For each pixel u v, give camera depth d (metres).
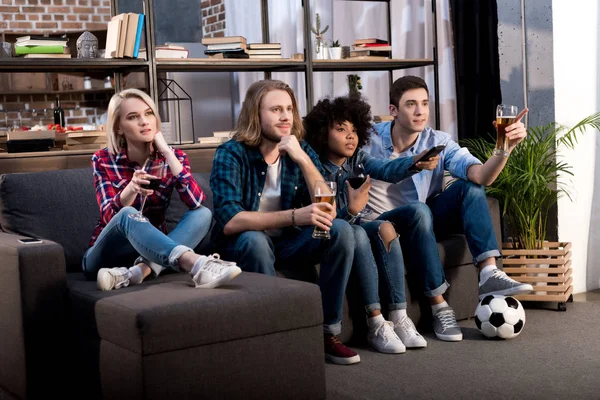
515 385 2.56
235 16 7.07
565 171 3.76
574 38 3.98
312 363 2.38
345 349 2.86
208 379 2.17
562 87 3.95
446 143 3.45
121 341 2.15
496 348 3.02
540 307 3.75
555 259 3.68
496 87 4.46
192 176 3.04
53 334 2.52
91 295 2.35
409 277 3.20
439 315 3.17
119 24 4.28
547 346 3.03
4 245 2.53
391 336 2.96
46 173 3.01
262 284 2.39
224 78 6.71
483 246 3.25
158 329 2.08
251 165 2.92
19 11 6.73
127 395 2.15
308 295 2.36
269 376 2.29
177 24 7.43
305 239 2.89
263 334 2.27
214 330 2.17
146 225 2.56
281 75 6.45
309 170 2.86
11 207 2.89
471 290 3.46
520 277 3.75
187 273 2.63
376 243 3.05
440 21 4.95
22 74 6.39
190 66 4.52
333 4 5.87
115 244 2.65
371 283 2.97
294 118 3.00
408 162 3.10
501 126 3.07
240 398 2.23
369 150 3.48
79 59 4.19
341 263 2.82
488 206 3.48
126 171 2.87
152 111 2.85
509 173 3.74
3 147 4.49
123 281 2.48
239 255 2.78
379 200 3.38
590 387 2.53
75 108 6.75
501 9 4.15
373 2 5.54
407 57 5.27
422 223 3.12
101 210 2.78
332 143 3.10
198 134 6.59
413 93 3.35
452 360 2.86
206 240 3.13
